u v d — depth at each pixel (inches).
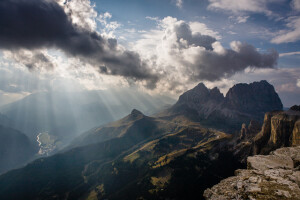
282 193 711.1
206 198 889.5
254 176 890.1
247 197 740.7
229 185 900.0
